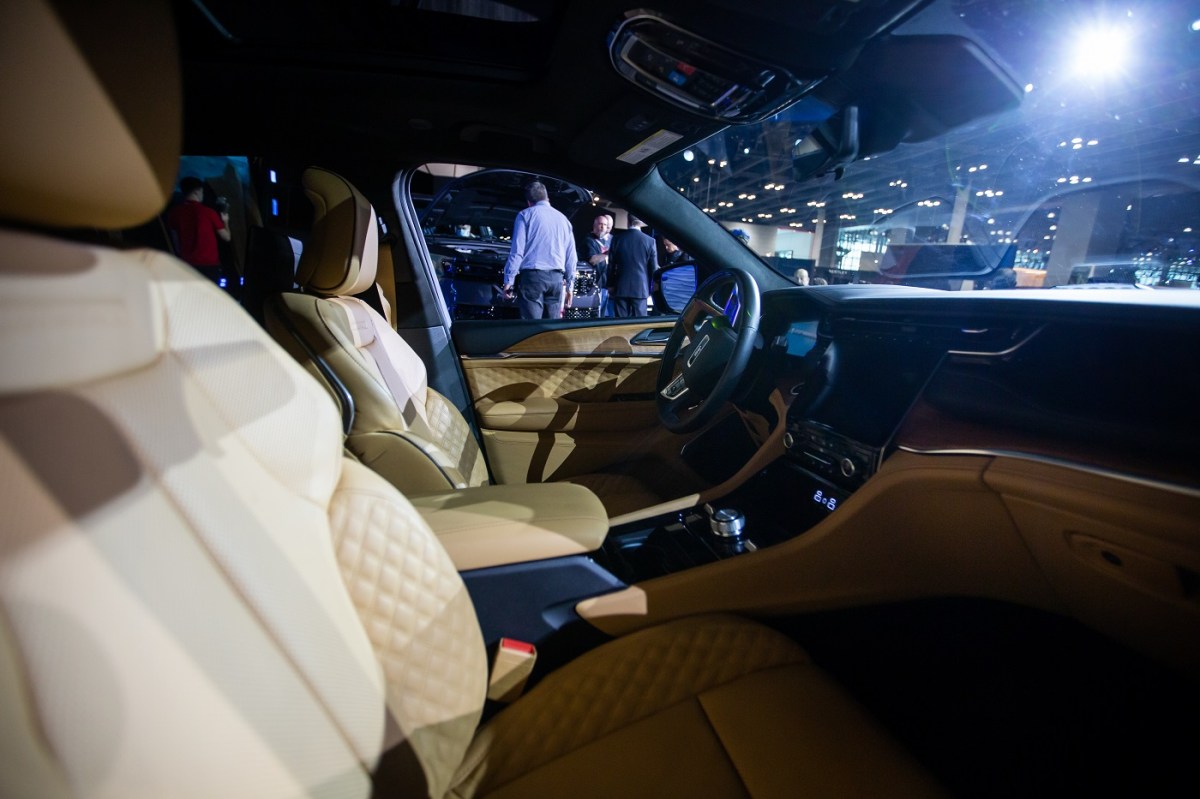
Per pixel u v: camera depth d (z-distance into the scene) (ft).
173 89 1.34
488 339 7.34
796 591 3.64
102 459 1.15
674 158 6.17
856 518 3.49
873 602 3.65
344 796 1.57
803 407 4.43
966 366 3.47
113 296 1.26
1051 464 2.69
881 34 3.87
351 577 1.97
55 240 1.18
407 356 5.93
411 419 5.35
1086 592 2.82
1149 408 2.59
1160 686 3.03
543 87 4.80
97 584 1.09
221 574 1.32
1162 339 2.63
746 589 3.60
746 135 6.48
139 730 1.13
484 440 7.30
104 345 1.21
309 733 1.48
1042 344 3.10
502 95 5.01
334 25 4.34
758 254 6.41
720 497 4.68
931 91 4.61
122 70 1.21
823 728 2.51
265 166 6.67
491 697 2.81
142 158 1.28
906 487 3.24
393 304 6.97
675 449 6.64
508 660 2.81
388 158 6.35
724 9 3.53
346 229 4.68
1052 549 2.81
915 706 3.57
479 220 22.15
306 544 1.69
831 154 5.70
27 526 1.02
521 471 7.38
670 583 3.50
